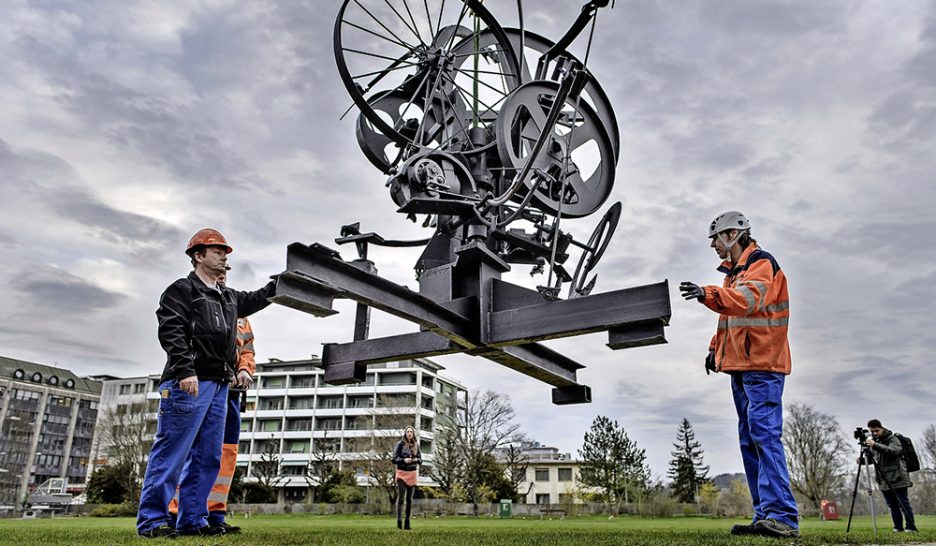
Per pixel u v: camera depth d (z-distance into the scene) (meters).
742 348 3.88
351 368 6.29
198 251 4.18
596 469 62.69
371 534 4.60
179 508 4.18
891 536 4.03
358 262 4.98
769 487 3.68
